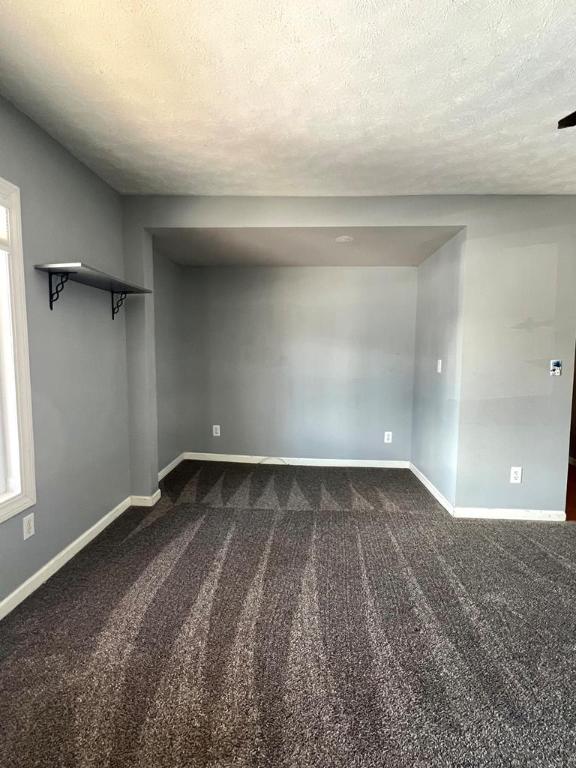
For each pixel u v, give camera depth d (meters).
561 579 2.21
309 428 4.36
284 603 1.97
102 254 2.65
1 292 1.84
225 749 1.25
